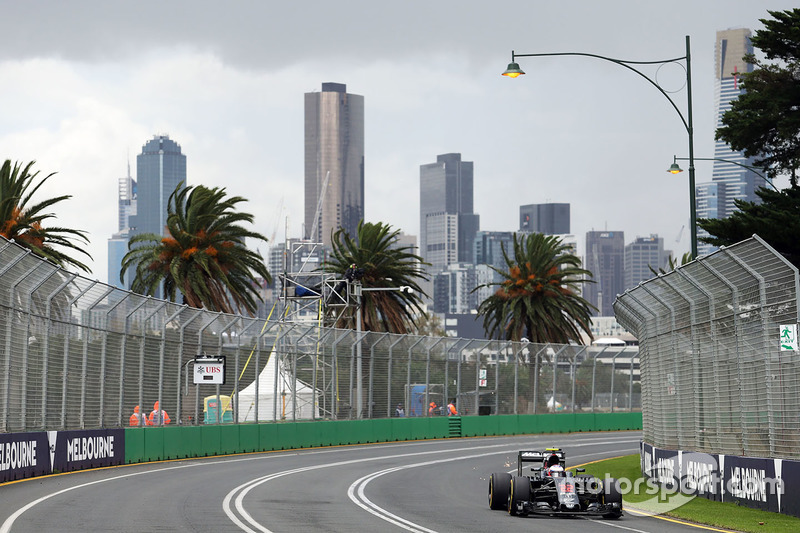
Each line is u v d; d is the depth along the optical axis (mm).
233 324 41562
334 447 47156
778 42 41469
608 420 67500
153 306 35531
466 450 45906
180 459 35906
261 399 44688
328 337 49312
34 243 45312
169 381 36688
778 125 40375
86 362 30641
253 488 24906
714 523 18594
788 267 19906
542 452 21953
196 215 53031
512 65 30406
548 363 64812
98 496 21344
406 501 23016
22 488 22812
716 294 23406
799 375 19391
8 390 25750
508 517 19875
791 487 18984
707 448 24297
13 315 26062
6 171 45531
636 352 70062
